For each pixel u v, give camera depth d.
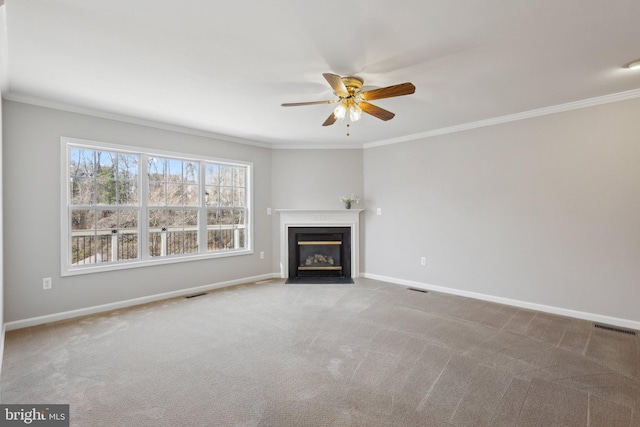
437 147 4.71
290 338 2.96
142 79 2.88
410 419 1.81
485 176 4.23
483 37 2.19
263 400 1.99
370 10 1.89
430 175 4.80
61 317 3.48
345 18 1.97
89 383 2.18
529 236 3.88
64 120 3.53
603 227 3.40
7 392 2.07
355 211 5.54
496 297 4.14
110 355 2.61
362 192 5.70
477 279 4.32
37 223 3.36
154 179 4.33
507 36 2.18
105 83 2.97
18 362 2.48
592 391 2.10
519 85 3.04
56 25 2.05
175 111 3.78
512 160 4.00
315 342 2.86
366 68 2.66
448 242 4.61
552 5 1.85
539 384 2.18
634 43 2.28
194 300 4.23
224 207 5.11
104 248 3.88
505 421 1.80
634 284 3.24
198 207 4.78
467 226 4.41
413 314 3.64
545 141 3.74
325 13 1.92
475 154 4.32
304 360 2.52
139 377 2.26
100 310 3.75
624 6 1.86
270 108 3.68
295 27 2.07
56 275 3.46
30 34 2.15
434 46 2.31
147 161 4.23
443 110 3.79
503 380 2.23
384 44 2.28
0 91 2.79
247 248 5.38
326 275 5.67
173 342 2.87
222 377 2.26
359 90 2.92
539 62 2.56
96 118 3.76
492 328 3.21
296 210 5.52
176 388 2.12
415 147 4.98
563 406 1.94
